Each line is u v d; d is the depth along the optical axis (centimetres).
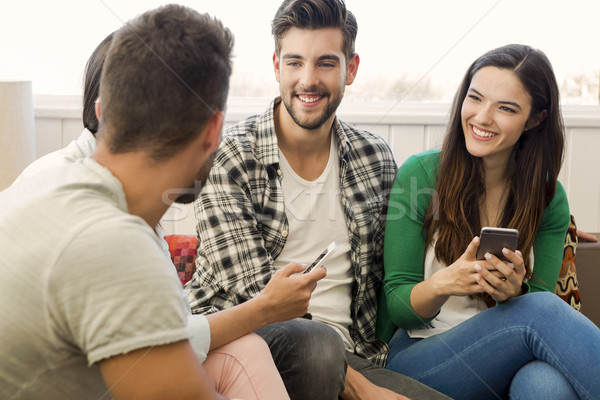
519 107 140
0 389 68
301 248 142
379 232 150
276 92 219
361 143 148
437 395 125
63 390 71
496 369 128
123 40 75
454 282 129
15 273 65
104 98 75
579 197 225
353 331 147
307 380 112
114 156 75
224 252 132
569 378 118
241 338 104
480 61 145
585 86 229
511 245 126
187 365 70
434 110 221
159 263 69
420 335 143
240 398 97
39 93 210
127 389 68
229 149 136
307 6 133
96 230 66
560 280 160
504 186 150
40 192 70
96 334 65
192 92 74
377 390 123
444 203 146
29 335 66
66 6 207
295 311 110
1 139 178
